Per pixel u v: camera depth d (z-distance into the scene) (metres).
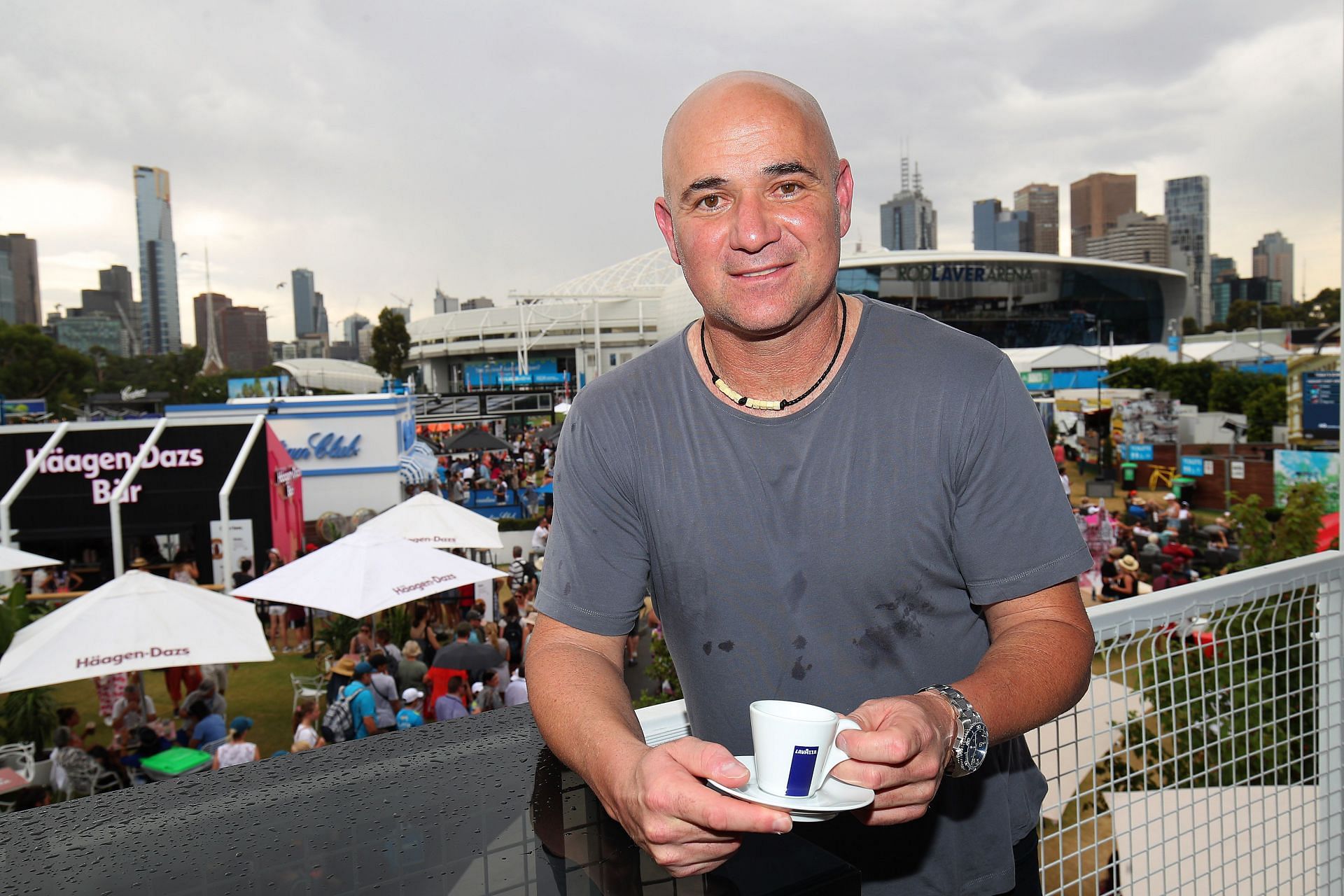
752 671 1.39
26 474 17.44
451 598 14.59
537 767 1.18
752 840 0.96
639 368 1.47
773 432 1.33
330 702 10.93
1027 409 1.34
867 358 1.35
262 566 18.25
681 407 1.39
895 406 1.32
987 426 1.31
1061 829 1.83
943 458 1.32
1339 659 2.18
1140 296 118.38
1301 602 2.12
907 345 1.35
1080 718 2.26
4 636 9.87
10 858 0.92
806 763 0.92
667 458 1.38
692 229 1.30
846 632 1.36
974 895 1.45
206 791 1.11
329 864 0.90
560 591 1.46
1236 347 55.94
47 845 0.96
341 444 23.53
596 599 1.44
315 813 1.04
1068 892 2.05
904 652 1.37
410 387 29.92
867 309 1.43
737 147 1.25
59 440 17.69
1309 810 2.21
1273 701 2.10
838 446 1.33
